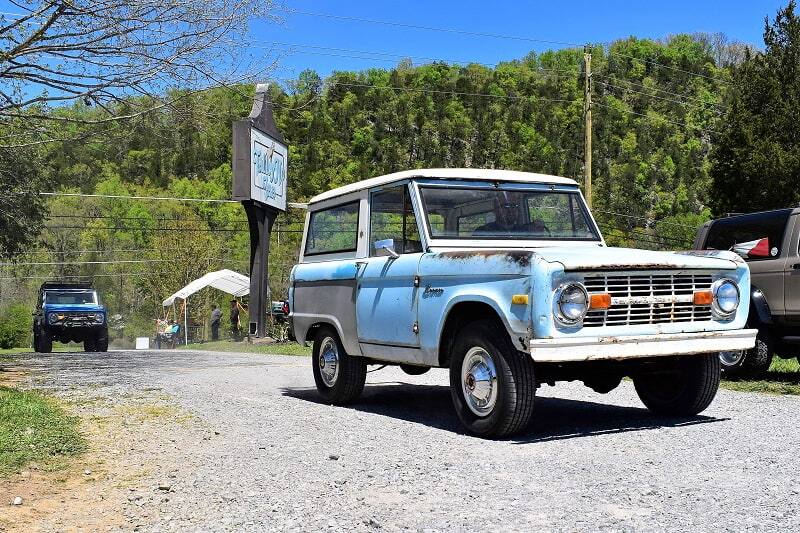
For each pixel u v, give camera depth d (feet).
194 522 12.93
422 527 12.42
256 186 68.69
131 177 272.10
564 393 28.78
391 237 23.75
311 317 27.73
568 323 18.29
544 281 18.04
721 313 20.38
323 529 12.41
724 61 577.43
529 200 23.88
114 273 249.75
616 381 22.34
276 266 180.75
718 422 21.70
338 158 359.87
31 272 239.71
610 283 18.93
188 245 192.54
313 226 28.81
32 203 75.97
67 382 34.12
